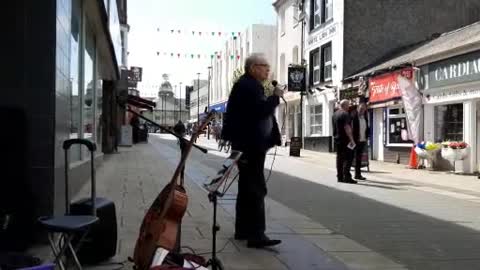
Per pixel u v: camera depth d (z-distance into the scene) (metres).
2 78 5.84
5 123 5.82
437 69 18.97
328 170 17.75
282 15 39.88
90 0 11.37
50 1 5.91
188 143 4.88
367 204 10.23
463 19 28.17
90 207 5.05
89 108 14.31
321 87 30.62
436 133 19.59
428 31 27.88
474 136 17.41
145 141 43.66
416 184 13.91
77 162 10.43
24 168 5.82
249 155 6.33
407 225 8.17
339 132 13.88
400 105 21.80
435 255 6.34
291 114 37.34
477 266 5.87
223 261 5.74
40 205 5.82
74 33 10.02
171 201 4.45
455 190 12.73
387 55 27.14
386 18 27.64
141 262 4.38
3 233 5.70
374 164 21.44
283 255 6.08
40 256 5.37
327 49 30.38
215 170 16.34
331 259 5.99
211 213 8.56
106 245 5.42
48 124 5.88
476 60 16.92
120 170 15.99
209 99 73.75
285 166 19.42
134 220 7.74
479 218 8.84
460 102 18.16
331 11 29.58
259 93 6.29
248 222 6.52
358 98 24.94
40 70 5.89
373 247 6.69
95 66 16.11
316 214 9.02
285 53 39.03
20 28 5.87
